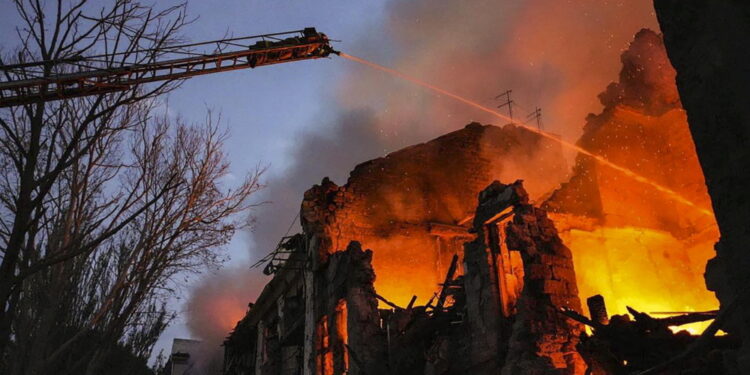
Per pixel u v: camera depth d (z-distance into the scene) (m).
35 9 7.25
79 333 9.84
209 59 8.80
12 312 6.80
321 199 22.36
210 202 11.27
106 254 12.48
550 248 13.16
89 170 9.72
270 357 28.69
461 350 14.56
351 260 18.98
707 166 4.00
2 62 7.11
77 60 7.41
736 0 3.95
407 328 16.59
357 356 17.33
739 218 3.73
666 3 4.46
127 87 7.84
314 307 20.88
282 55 9.80
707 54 4.09
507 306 13.76
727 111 3.90
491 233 14.66
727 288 3.90
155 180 10.88
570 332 12.30
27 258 7.41
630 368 9.85
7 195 7.64
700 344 3.89
